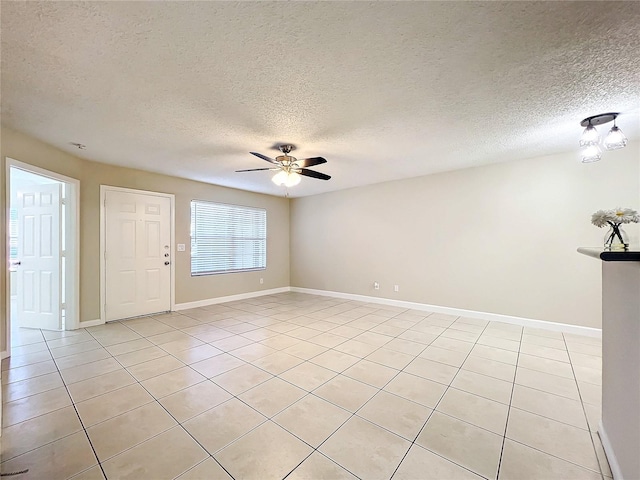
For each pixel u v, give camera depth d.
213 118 2.60
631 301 1.33
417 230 4.91
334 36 1.57
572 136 3.06
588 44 1.64
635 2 1.34
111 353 3.02
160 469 1.51
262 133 2.94
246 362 2.82
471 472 1.50
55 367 2.69
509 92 2.17
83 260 3.87
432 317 4.44
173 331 3.77
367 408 2.05
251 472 1.49
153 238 4.61
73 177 3.71
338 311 4.85
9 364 2.75
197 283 5.19
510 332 3.70
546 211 3.79
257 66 1.84
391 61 1.80
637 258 1.08
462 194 4.43
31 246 3.85
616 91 2.14
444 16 1.43
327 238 6.19
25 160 3.01
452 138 3.11
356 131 2.90
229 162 3.98
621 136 2.58
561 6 1.37
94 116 2.55
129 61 1.78
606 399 1.67
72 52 1.69
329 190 6.02
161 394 2.23
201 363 2.79
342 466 1.54
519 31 1.54
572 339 3.45
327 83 2.04
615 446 1.47
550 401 2.14
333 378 2.50
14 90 2.12
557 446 1.68
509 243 4.06
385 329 3.86
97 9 1.37
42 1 1.31
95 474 1.47
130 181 4.34
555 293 3.75
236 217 5.89
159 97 2.22
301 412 2.01
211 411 2.01
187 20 1.45
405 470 1.51
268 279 6.45
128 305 4.33
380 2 1.34
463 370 2.65
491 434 1.79
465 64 1.83
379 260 5.40
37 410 2.01
